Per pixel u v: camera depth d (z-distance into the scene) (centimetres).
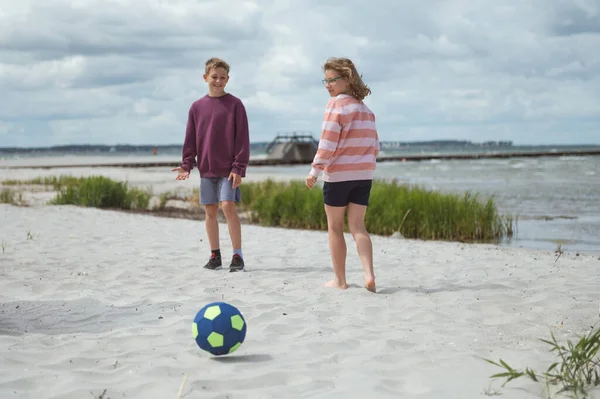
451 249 821
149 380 296
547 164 5603
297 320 423
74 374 303
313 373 307
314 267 656
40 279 568
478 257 738
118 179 2967
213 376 303
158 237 895
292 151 6888
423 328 404
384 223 1124
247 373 308
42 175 3403
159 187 2370
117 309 459
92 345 360
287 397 275
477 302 479
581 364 289
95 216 1159
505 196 1942
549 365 314
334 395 273
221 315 337
